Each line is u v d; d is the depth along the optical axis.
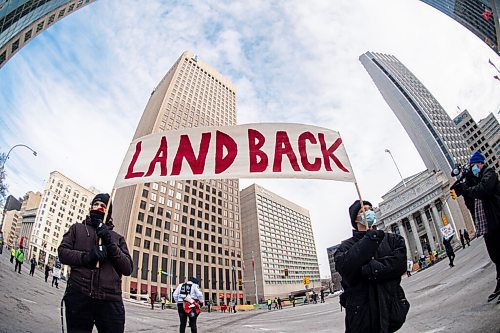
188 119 93.00
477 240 23.16
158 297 56.62
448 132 67.00
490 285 4.39
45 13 18.27
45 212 39.31
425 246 58.97
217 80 115.12
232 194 91.38
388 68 103.81
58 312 6.58
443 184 54.12
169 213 69.06
